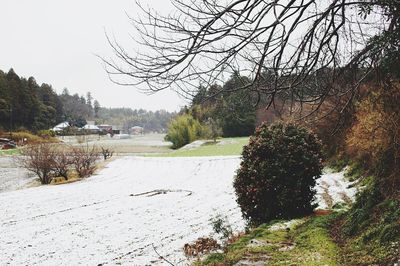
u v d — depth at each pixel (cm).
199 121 5956
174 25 366
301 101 486
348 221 651
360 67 526
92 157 2909
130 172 2719
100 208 1436
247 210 881
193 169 2703
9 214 1355
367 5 447
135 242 946
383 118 838
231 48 376
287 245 597
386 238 488
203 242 805
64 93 16625
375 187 707
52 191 1909
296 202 853
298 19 390
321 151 911
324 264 480
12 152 5078
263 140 889
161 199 1594
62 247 929
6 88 8375
